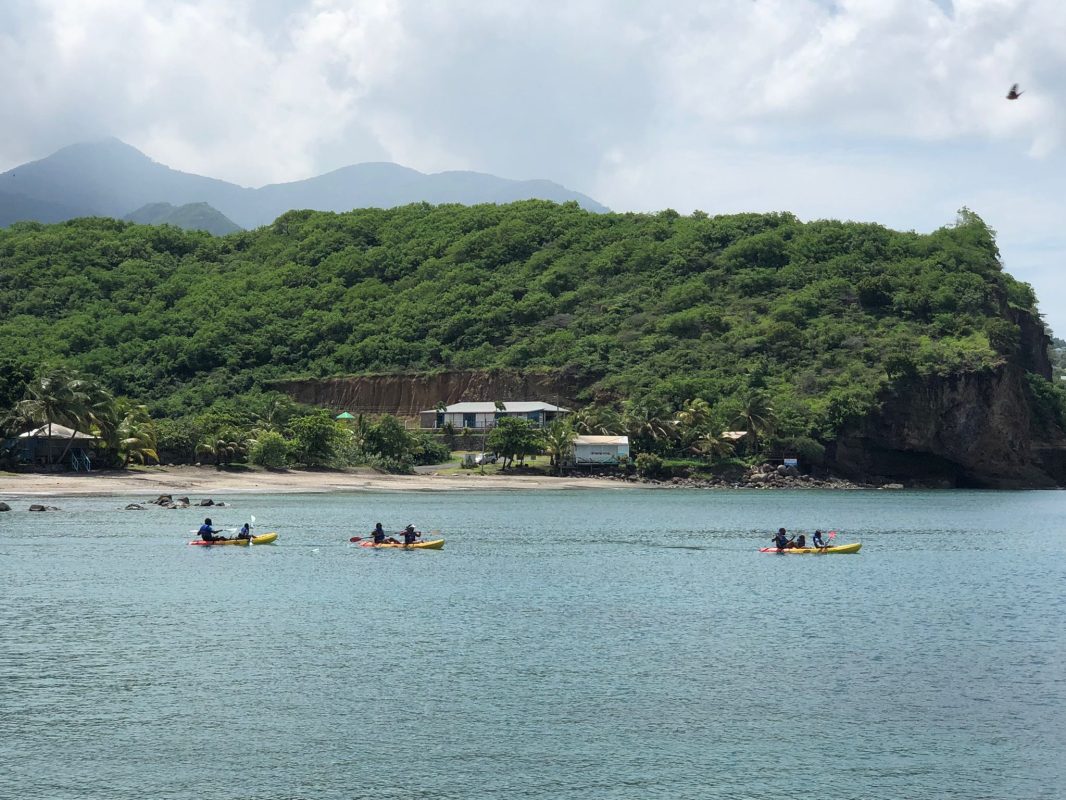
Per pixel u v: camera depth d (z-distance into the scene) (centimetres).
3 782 3225
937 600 6606
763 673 4556
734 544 9825
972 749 3597
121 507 12194
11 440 14875
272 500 14312
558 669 4584
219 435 17262
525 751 3531
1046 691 4297
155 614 5722
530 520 12188
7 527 9894
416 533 9125
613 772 3356
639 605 6259
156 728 3722
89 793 3147
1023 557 9181
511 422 19425
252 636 5178
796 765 3434
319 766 3375
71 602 6059
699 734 3725
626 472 19862
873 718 3925
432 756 3478
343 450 18938
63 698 4056
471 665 4641
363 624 5522
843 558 8894
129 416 16350
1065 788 3269
